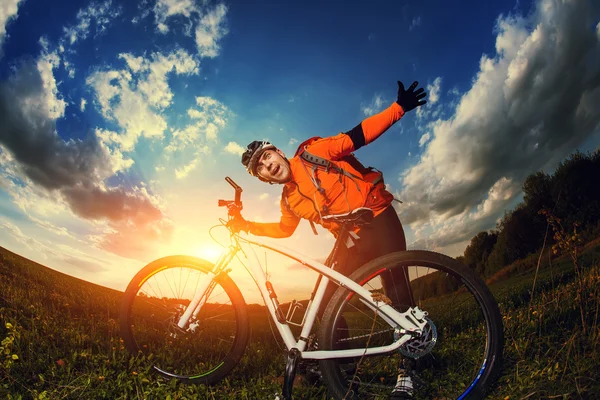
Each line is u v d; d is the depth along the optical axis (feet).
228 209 8.93
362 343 8.72
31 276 26.30
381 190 8.71
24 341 10.46
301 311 8.57
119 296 30.60
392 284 8.25
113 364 9.61
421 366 9.31
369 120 8.46
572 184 74.13
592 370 7.98
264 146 8.51
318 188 8.32
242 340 9.01
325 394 8.55
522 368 8.83
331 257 8.40
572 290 13.44
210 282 8.98
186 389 8.64
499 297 24.04
